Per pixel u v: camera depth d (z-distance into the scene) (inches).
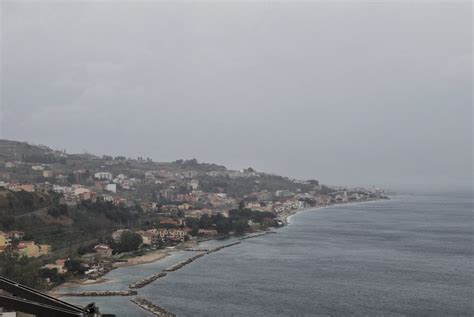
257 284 5359.3
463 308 4505.4
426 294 5049.2
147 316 3981.3
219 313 4148.6
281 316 4106.8
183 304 4441.4
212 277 5738.2
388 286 5398.6
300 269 6348.4
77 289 5044.3
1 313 1169.4
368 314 4249.5
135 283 5260.8
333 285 5383.9
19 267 5147.6
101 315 673.0
